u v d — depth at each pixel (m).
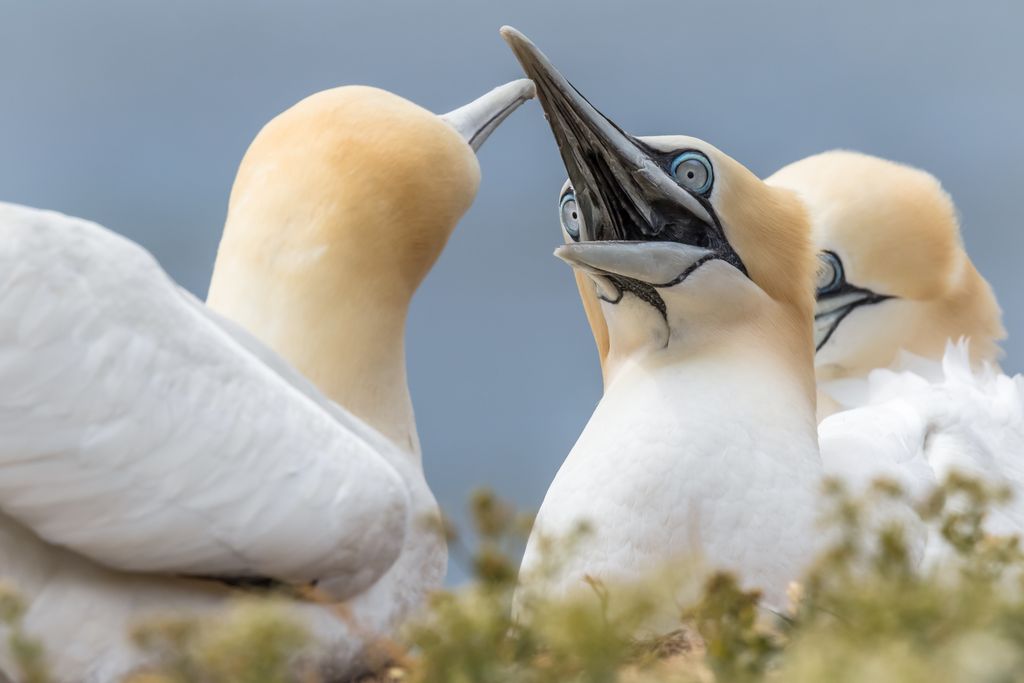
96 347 11.07
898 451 16.47
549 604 9.56
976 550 10.79
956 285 19.88
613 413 13.48
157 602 11.56
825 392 19.64
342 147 13.95
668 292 13.68
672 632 11.54
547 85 14.05
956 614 8.95
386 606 12.63
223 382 11.57
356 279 13.84
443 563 13.23
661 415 13.20
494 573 9.98
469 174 14.34
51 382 10.91
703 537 12.87
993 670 7.99
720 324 13.77
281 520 11.57
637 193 14.13
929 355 19.88
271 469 11.58
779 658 9.60
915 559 13.38
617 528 12.94
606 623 9.27
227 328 12.40
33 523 11.05
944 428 17.58
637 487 12.97
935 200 19.77
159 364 11.30
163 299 11.50
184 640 9.52
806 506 12.99
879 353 19.83
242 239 13.95
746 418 13.23
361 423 13.10
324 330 13.76
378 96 14.31
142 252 11.62
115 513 11.13
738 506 12.91
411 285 14.25
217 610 11.70
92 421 11.01
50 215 11.26
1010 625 8.73
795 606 10.44
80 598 11.34
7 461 10.85
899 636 8.77
